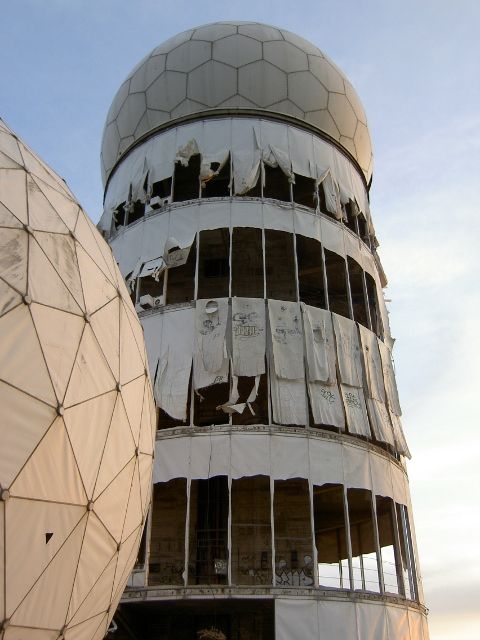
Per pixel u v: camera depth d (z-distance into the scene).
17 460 12.61
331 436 28.67
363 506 33.28
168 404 28.69
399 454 33.12
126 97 38.97
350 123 38.47
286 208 33.38
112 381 15.62
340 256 34.00
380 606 26.17
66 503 13.66
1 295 13.33
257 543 30.19
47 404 13.38
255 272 36.16
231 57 36.66
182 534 30.45
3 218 14.38
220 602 25.36
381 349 33.22
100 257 17.38
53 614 13.55
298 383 29.30
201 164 34.41
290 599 24.84
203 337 29.89
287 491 31.58
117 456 15.53
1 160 15.77
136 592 25.08
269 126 35.53
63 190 17.81
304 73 37.22
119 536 15.72
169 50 38.22
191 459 27.34
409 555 29.55
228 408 28.16
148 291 35.38
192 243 32.56
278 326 30.25
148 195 35.03
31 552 12.80
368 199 40.25
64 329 14.41
